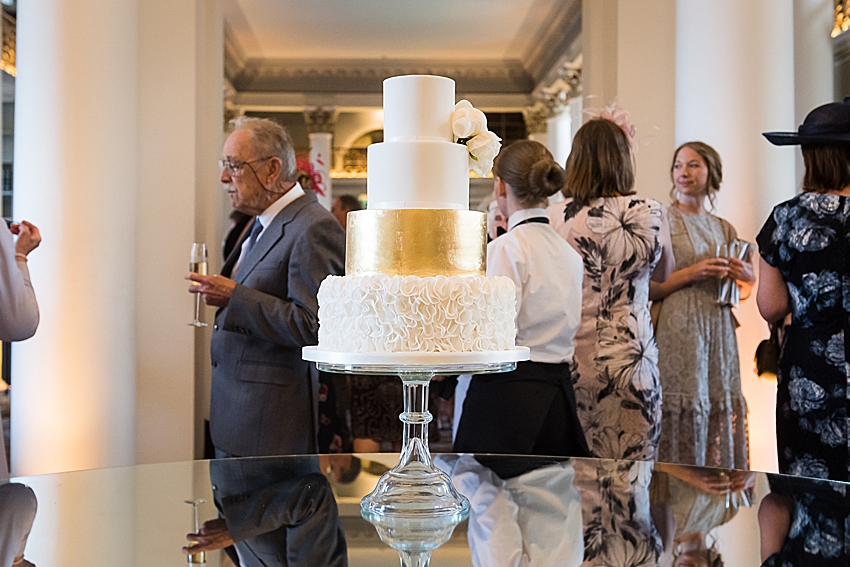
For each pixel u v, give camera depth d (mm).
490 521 1380
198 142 4859
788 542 1241
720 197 4000
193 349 4734
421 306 1545
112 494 1561
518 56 11344
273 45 10812
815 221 2631
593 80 5062
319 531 1293
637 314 2812
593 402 2812
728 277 3463
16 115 4121
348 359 1510
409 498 1456
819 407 2617
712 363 3502
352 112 13000
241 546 1202
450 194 1671
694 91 4102
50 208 4043
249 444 2906
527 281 2436
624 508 1473
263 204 3115
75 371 4051
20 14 4098
